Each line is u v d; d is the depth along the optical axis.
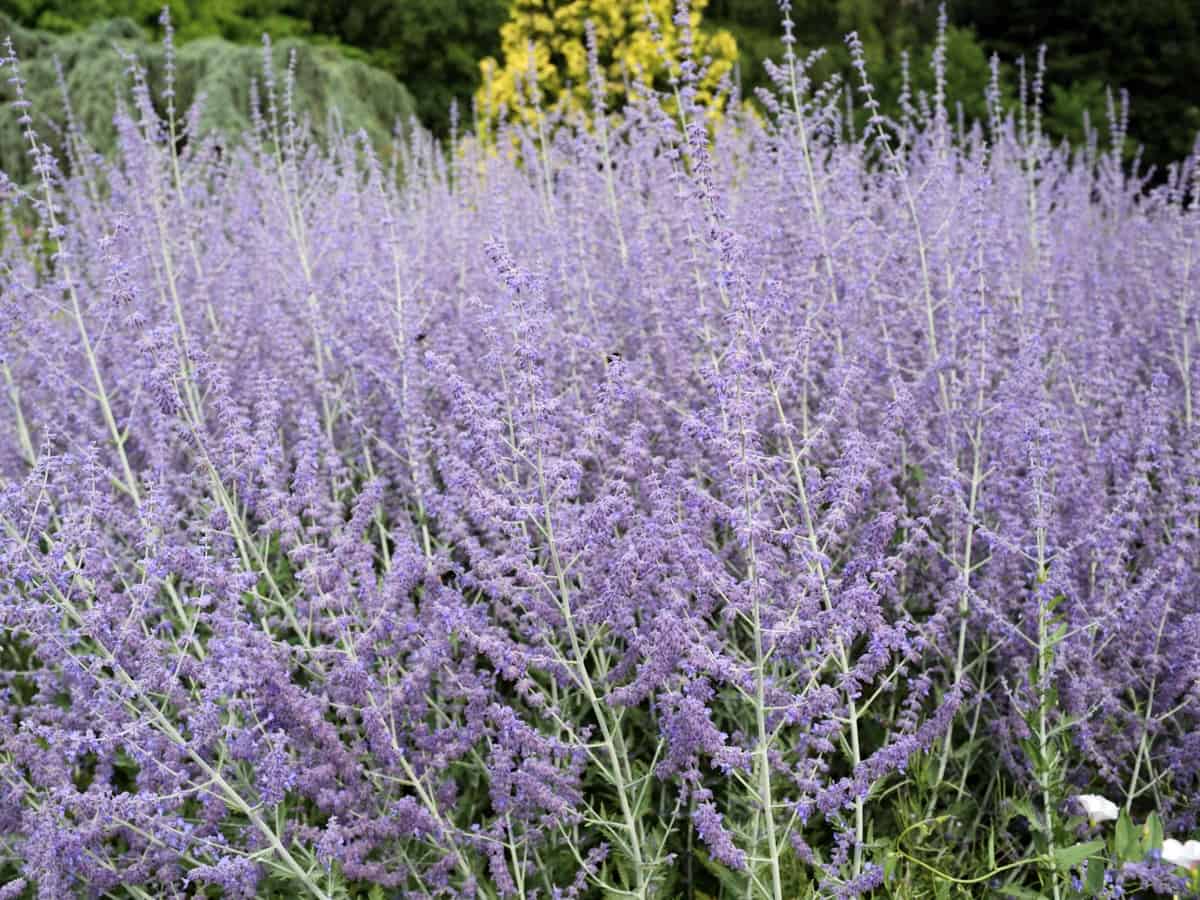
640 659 3.52
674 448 3.96
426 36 18.81
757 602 2.86
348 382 4.58
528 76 5.85
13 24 13.02
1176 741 3.71
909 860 3.28
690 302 4.36
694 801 3.21
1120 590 3.69
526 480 3.76
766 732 3.14
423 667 3.23
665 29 10.16
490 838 3.22
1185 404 4.53
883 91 12.66
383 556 4.05
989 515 3.83
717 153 6.18
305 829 3.12
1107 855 3.14
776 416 4.06
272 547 4.08
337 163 7.43
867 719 3.75
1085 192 7.37
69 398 4.77
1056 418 3.90
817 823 3.54
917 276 4.70
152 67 11.87
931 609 3.94
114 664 2.92
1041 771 3.23
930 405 4.21
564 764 3.37
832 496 3.17
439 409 4.51
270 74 5.71
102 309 4.62
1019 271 5.12
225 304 5.11
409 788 3.46
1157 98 15.27
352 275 4.96
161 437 4.02
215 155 6.29
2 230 7.25
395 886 3.35
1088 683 3.47
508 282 3.00
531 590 3.16
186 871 3.38
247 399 4.56
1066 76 15.69
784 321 4.06
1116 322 5.51
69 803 2.88
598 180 5.49
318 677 3.59
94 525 3.66
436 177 7.97
